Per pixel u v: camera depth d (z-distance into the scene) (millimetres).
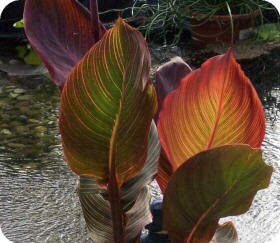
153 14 3012
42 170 2121
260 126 950
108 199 975
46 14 1008
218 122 938
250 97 923
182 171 877
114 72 812
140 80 838
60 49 990
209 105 929
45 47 978
